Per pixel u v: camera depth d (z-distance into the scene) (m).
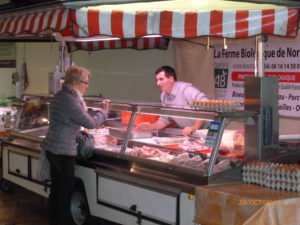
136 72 9.41
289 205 3.97
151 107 5.39
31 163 6.50
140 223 4.92
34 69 12.86
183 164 4.70
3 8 6.71
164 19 4.66
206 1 5.09
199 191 4.27
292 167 4.34
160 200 4.68
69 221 5.58
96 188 5.48
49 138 5.52
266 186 4.36
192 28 4.62
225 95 7.59
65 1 4.98
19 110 7.29
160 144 5.34
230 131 4.69
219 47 7.62
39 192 6.37
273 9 4.62
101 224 5.67
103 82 10.42
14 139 7.04
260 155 4.71
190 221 4.40
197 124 5.35
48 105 6.73
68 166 5.46
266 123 4.72
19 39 9.59
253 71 7.06
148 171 4.95
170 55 8.59
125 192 5.08
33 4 5.98
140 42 8.57
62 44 7.32
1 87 14.17
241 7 5.18
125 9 5.26
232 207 4.02
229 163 4.55
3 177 7.30
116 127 5.93
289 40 6.53
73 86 5.53
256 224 3.85
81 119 5.38
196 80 8.10
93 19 4.84
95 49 8.92
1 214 6.63
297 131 6.53
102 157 5.50
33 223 6.26
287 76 6.61
